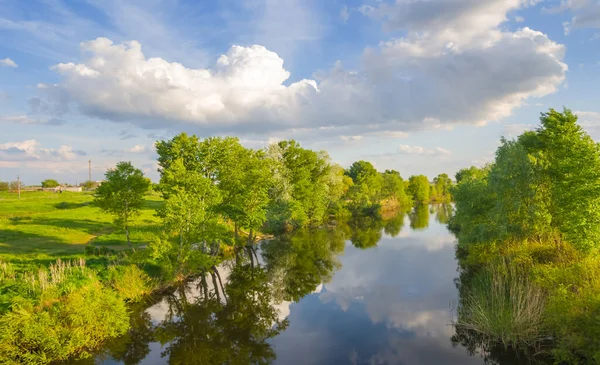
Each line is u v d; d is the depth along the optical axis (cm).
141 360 1700
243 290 2872
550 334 1538
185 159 3569
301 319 2236
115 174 3253
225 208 3778
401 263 3650
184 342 1908
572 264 1953
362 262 3794
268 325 2147
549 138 2589
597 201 2066
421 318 2156
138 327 2095
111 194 3241
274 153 6550
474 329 1759
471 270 2984
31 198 7975
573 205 2162
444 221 7425
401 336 1912
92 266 2545
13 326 1566
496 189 2623
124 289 2350
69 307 1758
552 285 1723
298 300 2627
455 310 2236
